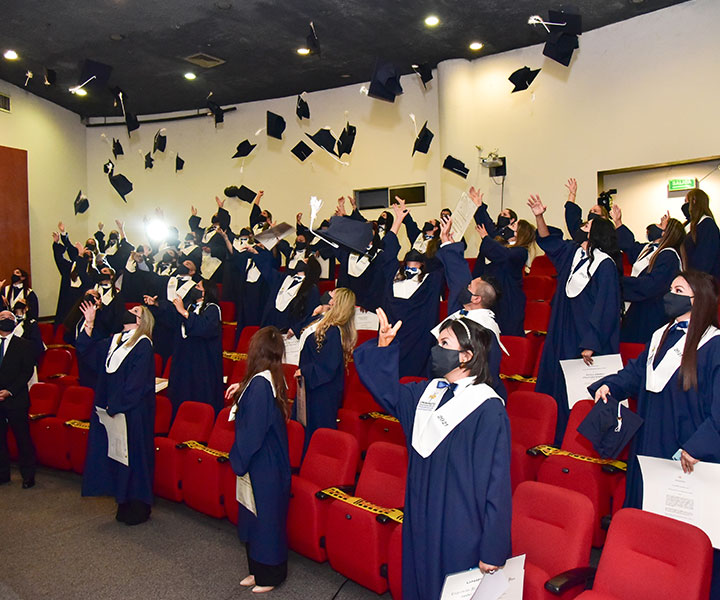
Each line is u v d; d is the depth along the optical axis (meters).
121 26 8.62
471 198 4.73
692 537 2.44
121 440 4.73
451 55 9.69
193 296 6.71
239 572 4.02
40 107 12.12
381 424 4.93
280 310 7.12
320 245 9.16
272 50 9.51
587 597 2.47
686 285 3.06
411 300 6.28
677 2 7.96
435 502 2.56
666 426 3.05
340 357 4.99
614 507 3.46
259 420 3.68
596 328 4.16
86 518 4.97
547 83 9.18
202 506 4.82
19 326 6.71
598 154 8.77
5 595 3.76
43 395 6.64
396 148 10.91
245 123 12.44
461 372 2.71
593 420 3.19
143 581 3.91
